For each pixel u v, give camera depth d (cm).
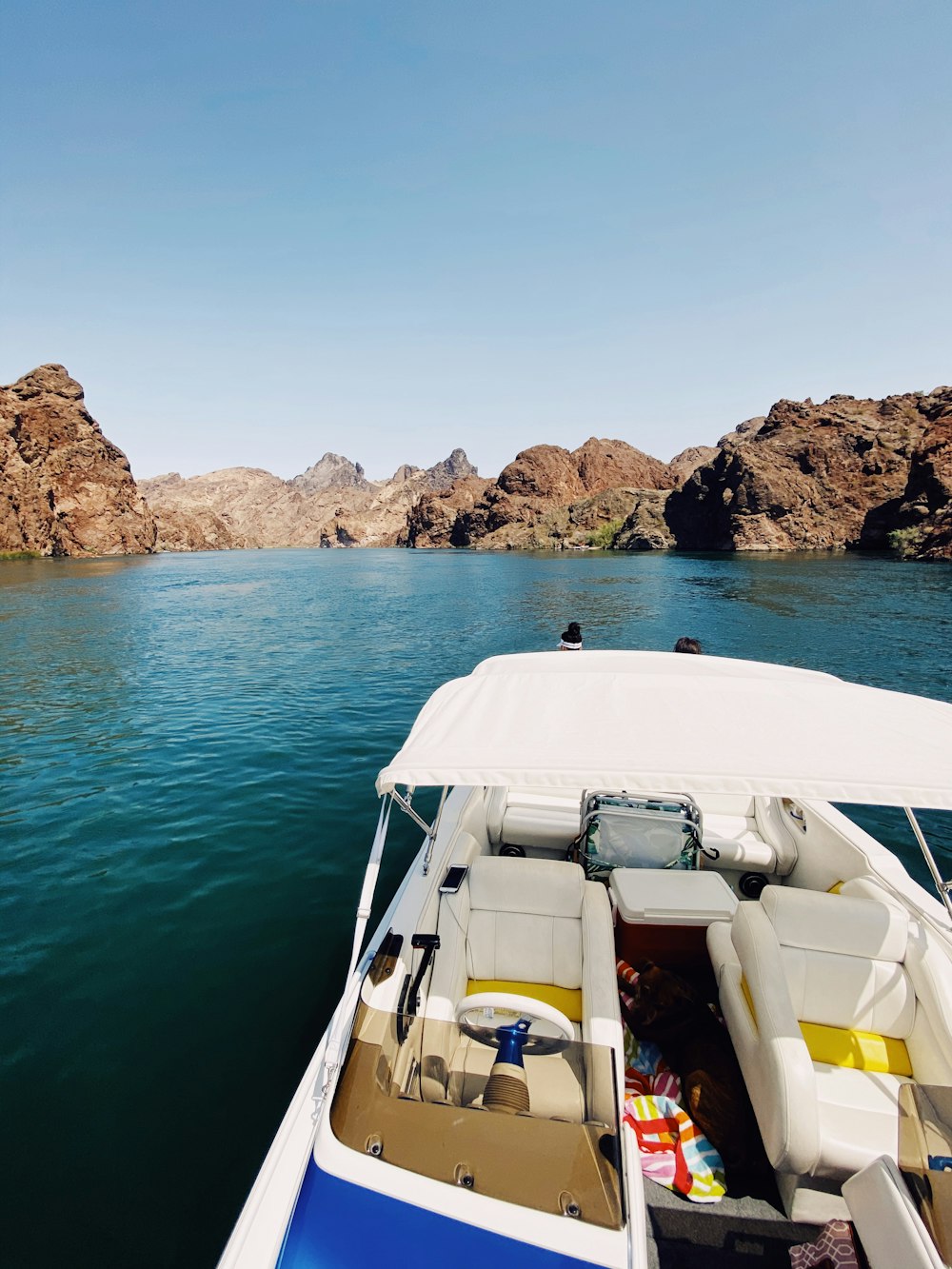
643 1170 349
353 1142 274
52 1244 366
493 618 3725
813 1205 324
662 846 535
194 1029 550
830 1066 374
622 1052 328
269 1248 246
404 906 431
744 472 10912
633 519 13800
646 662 645
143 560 11675
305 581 6956
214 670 2222
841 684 531
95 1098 474
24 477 11588
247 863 859
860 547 10031
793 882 592
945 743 369
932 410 11081
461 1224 248
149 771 1230
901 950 388
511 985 430
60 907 757
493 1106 291
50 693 1898
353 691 1889
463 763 347
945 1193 251
